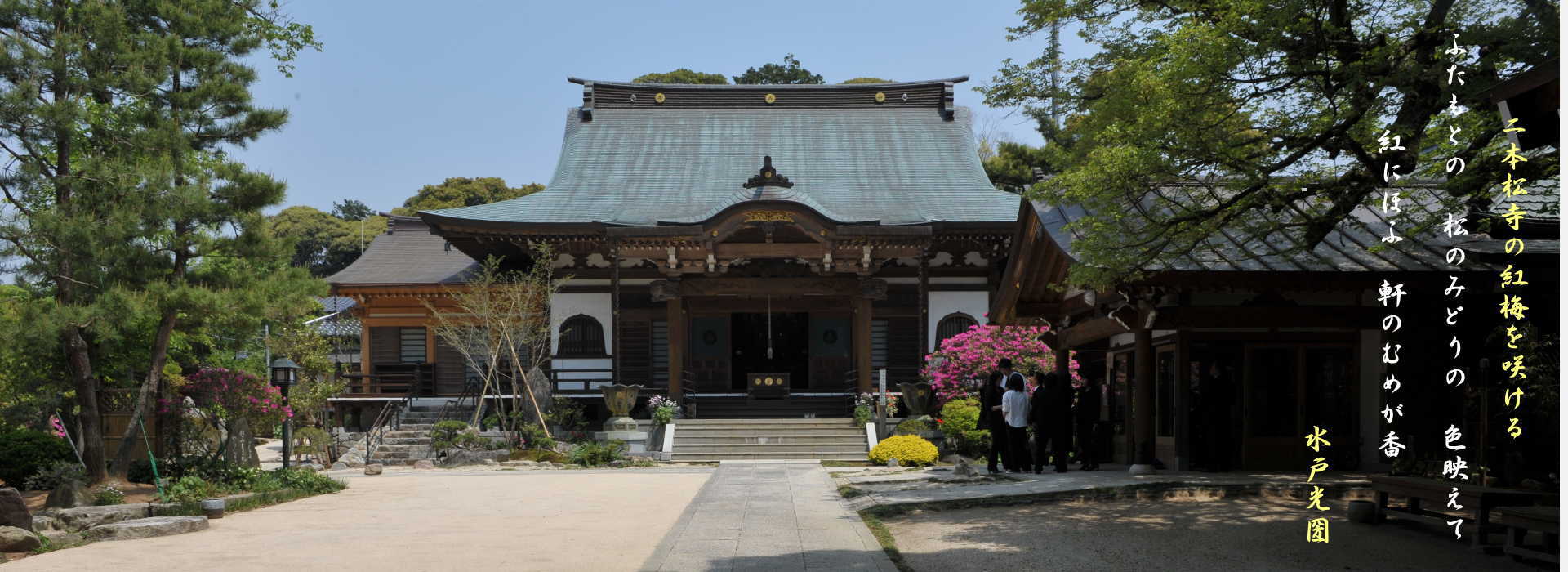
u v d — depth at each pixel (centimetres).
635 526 1207
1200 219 1217
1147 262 1284
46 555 1034
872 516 1240
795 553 955
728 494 1532
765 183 3134
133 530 1155
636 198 3509
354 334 4125
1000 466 2183
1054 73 1388
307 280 1775
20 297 1866
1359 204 1300
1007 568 916
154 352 1717
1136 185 1179
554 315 3353
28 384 1803
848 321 3472
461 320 3269
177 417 1794
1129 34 1329
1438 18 1077
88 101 1752
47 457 1725
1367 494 1347
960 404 2625
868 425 2872
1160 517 1199
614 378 3262
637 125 3931
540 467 2469
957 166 3741
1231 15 1045
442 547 1043
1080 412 1766
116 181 1623
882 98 4031
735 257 3172
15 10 1630
